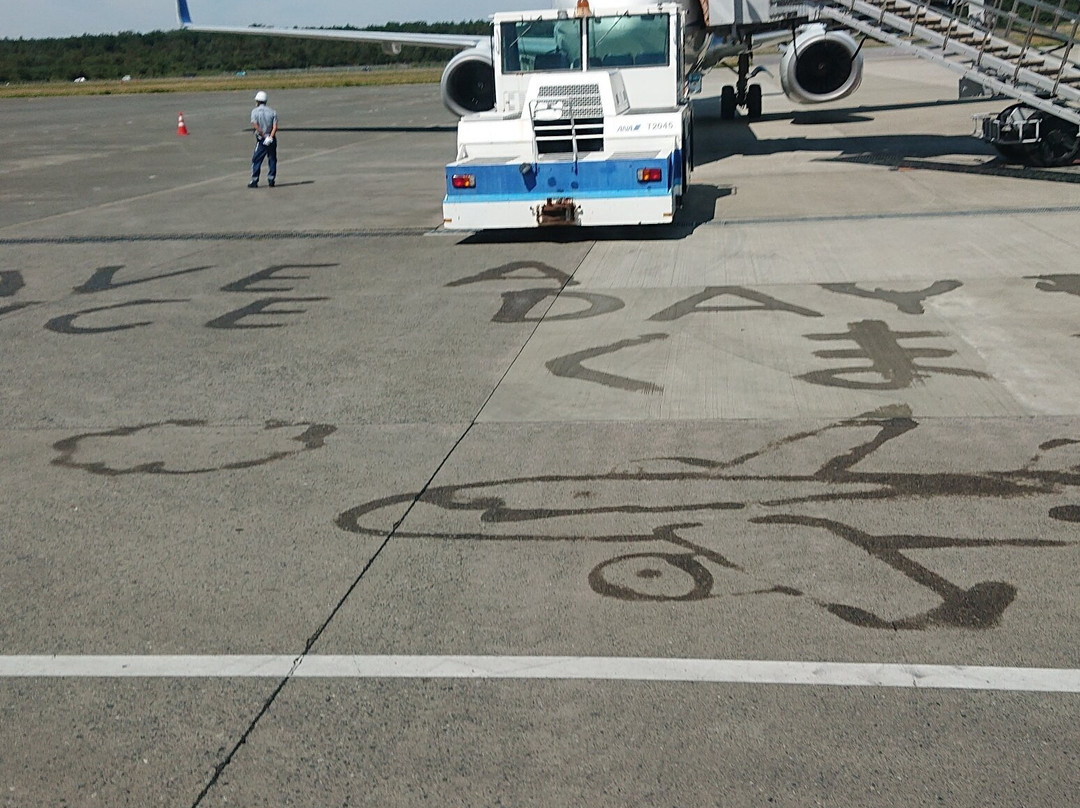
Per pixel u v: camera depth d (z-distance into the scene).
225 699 4.05
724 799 3.38
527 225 13.17
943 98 33.28
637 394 7.59
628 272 11.61
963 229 12.86
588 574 4.96
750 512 5.57
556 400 7.53
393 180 20.69
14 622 4.72
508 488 6.02
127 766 3.67
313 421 7.30
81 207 18.69
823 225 13.66
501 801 3.42
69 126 41.44
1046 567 4.85
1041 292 9.80
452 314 10.15
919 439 6.49
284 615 4.68
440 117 37.69
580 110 13.88
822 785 3.43
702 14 17.70
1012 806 3.30
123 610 4.79
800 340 8.73
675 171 13.75
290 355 8.99
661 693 3.97
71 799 3.51
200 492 6.15
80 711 4.01
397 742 3.74
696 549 5.17
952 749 3.59
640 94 14.69
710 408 7.22
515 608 4.66
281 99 56.12
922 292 10.05
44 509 5.99
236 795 3.50
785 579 4.84
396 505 5.84
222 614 4.71
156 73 131.25
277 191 19.78
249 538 5.50
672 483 5.98
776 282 10.76
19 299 11.55
